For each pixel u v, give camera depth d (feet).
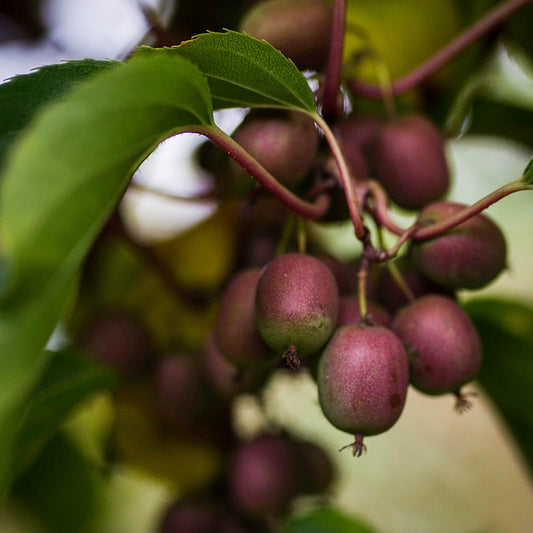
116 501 1.74
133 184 1.31
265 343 1.04
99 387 1.23
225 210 1.39
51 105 0.93
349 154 1.14
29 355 0.78
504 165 1.85
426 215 1.06
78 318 1.42
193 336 1.42
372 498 2.19
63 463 1.55
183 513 1.34
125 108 0.82
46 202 0.76
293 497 1.28
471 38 1.24
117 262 1.42
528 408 1.33
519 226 2.24
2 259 0.77
